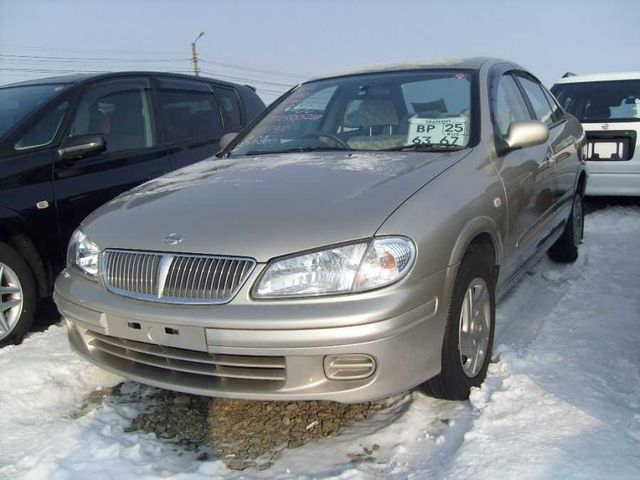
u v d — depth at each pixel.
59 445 2.84
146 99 5.39
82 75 5.16
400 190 2.84
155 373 2.87
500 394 2.96
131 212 3.12
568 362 3.31
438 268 2.71
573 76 8.22
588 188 7.23
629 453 2.45
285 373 2.57
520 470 2.38
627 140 7.00
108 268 2.91
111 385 3.52
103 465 2.68
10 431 3.04
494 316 3.33
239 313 2.53
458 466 2.47
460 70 4.00
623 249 5.76
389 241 2.57
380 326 2.48
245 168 3.52
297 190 2.95
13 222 4.11
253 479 2.61
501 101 4.00
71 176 4.52
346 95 4.14
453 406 3.03
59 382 3.52
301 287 2.52
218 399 3.33
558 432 2.62
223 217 2.79
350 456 2.74
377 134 3.76
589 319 3.95
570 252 5.30
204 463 2.69
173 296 2.68
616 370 3.23
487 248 3.32
